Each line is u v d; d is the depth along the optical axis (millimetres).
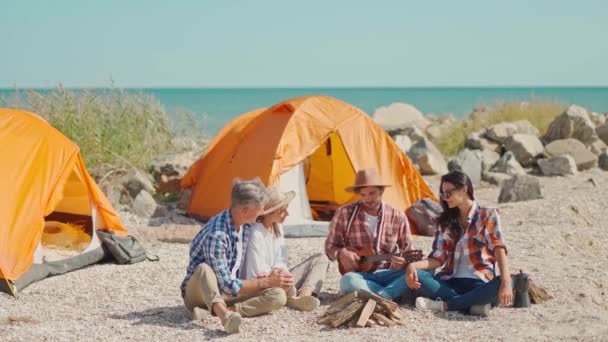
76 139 13367
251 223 6176
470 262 6184
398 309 5980
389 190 10562
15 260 7289
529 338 5359
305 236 10062
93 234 8602
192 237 9719
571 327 5637
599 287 7164
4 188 7559
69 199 9242
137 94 14953
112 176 12859
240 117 12789
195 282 5848
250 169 10336
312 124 10469
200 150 15234
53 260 8039
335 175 11539
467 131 19516
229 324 5535
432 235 10023
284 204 6273
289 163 10109
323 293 6875
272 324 5832
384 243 6672
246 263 6152
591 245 9438
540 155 16641
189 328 5781
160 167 13328
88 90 14211
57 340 5555
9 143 7965
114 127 13938
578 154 16375
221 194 10961
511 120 20078
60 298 7047
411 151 16375
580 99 105750
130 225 10094
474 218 6152
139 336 5613
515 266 7836
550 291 6766
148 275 7906
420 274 6180
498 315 6000
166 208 11922
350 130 10539
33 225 7578
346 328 5734
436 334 5500
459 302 6051
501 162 16031
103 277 7832
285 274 6008
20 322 6152
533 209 11328
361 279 6320
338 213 6805
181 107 17234
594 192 13188
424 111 74688
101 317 6285
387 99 126688
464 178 6113
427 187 10758
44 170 7973
